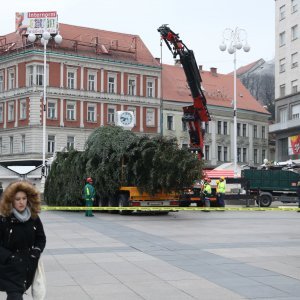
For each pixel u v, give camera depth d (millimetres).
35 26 72188
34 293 6195
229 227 21031
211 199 33969
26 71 72062
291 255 12930
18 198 6137
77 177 31672
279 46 66312
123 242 15812
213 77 95250
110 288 9102
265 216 27922
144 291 8844
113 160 29391
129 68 78875
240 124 92062
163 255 13000
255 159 94250
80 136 74312
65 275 10312
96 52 76688
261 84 115188
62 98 73125
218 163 88000
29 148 71312
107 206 30797
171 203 29359
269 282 9531
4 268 6031
